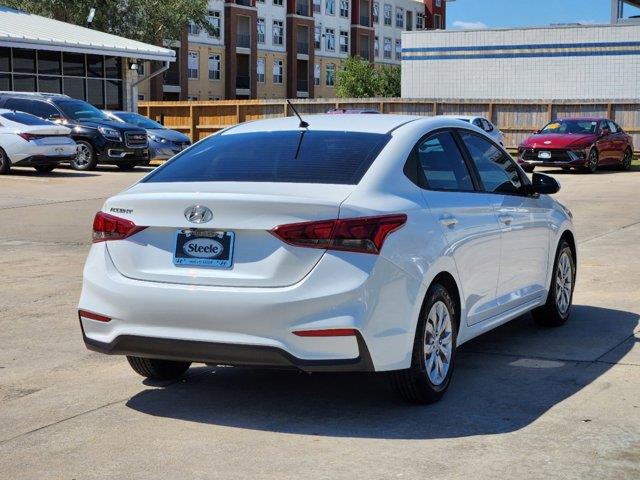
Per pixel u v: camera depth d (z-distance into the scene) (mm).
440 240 5188
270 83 75938
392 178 5105
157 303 4809
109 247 5035
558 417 4953
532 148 25156
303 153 5277
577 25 37344
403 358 4879
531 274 6629
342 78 70750
